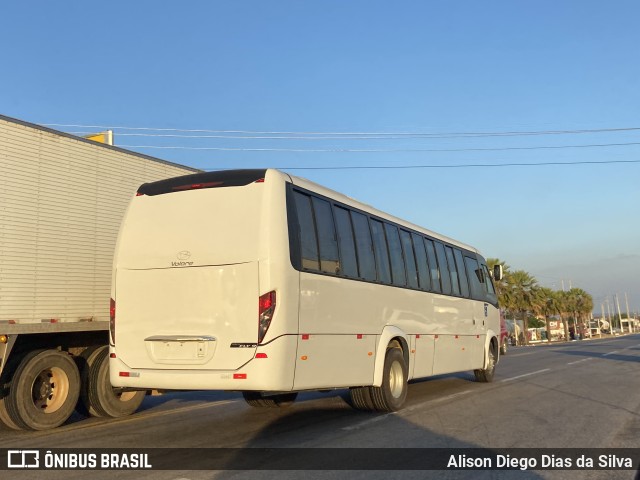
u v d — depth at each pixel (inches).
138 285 317.4
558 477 249.8
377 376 384.8
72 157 365.7
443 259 523.2
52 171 353.1
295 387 303.6
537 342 2878.9
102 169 384.2
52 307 346.9
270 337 291.7
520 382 611.8
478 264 617.6
